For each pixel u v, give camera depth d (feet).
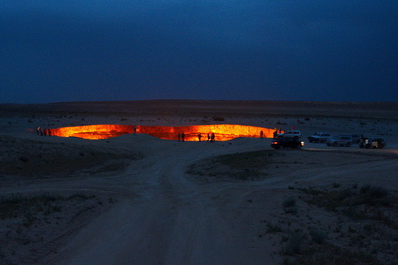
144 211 51.49
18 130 226.17
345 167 95.20
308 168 94.79
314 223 41.98
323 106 619.67
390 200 50.93
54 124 272.31
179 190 73.51
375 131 256.93
